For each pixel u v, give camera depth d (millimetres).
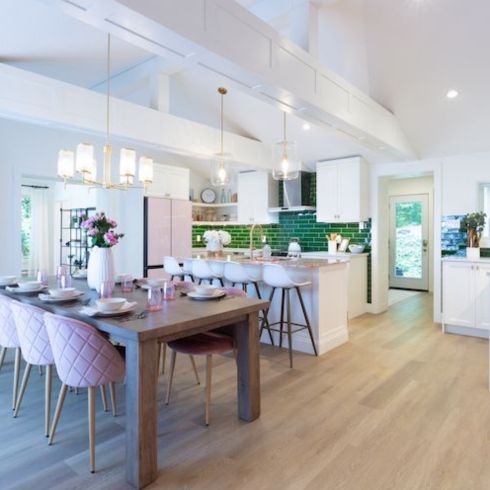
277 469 2023
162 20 2068
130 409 1922
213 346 2562
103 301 2262
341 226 6258
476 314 4500
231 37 2467
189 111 6039
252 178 6875
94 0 1854
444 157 5281
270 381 3199
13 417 2574
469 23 3477
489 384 3084
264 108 5473
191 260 4598
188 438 2326
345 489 1865
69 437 2342
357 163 5688
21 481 1935
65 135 5391
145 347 1917
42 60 4238
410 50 3877
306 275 3977
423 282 8125
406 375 3330
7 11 3221
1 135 4797
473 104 4355
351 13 3672
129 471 1923
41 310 2355
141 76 4820
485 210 5117
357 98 3910
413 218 8273
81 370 2047
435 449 2205
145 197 5918
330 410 2686
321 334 3943
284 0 3510
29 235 8773
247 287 4523
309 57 3191
